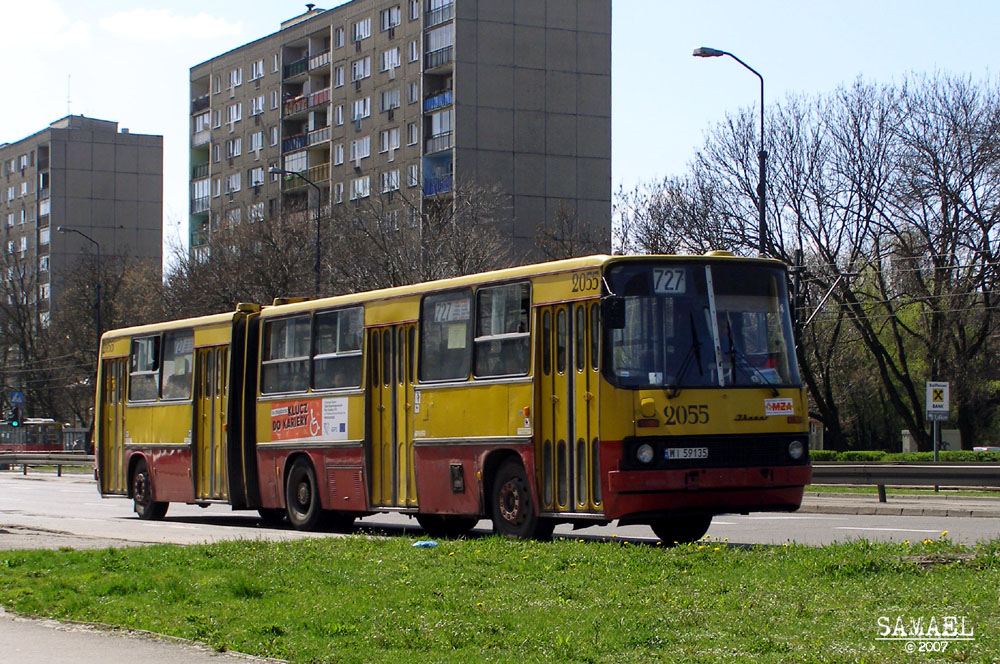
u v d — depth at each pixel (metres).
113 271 86.56
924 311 51.56
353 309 19.86
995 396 55.56
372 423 19.27
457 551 13.52
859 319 53.69
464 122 73.88
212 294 58.59
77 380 84.62
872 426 65.69
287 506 21.28
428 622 9.28
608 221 76.25
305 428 20.81
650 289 15.45
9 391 87.62
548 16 75.69
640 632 8.55
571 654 8.04
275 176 89.94
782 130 50.59
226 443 22.73
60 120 121.75
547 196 75.12
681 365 15.34
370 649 8.59
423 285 18.45
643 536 18.88
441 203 61.28
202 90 99.81
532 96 75.19
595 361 15.32
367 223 59.62
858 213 50.12
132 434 25.69
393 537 15.76
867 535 18.02
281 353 21.69
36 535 19.12
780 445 15.71
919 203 49.09
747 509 15.57
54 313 91.88
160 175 118.75
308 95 86.88
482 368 17.11
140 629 9.81
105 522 23.00
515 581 11.12
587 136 76.19
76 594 11.56
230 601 10.81
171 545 15.57
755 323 15.91
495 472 17.02
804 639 8.05
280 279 57.44
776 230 50.59
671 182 51.69
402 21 78.31
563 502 15.71
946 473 27.69
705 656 7.78
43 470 64.06
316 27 86.06
